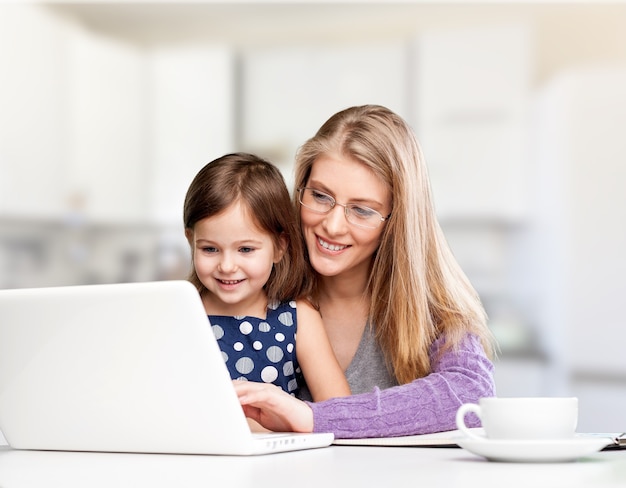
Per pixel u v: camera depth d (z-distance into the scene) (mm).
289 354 1536
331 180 1449
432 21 4008
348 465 894
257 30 4082
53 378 1086
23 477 870
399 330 1461
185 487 768
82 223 4105
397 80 4027
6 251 4086
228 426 1001
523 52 3979
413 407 1234
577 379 3934
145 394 1030
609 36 3975
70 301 1029
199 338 979
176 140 4121
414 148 1507
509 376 3982
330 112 4055
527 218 4008
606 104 3916
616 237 3914
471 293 1579
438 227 1557
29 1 3971
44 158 4039
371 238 1473
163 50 4113
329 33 4055
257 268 1485
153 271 4141
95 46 4090
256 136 4094
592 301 3920
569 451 883
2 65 3949
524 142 3992
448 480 766
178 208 4129
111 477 848
